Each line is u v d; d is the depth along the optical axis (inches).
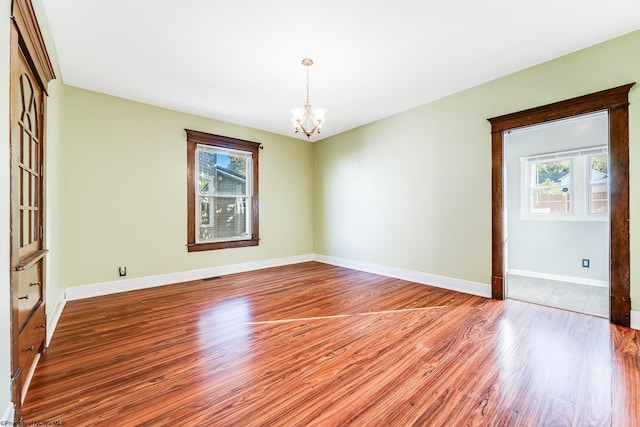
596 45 96.2
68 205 123.3
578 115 100.0
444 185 139.7
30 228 67.2
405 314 106.2
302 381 64.8
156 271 148.2
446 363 72.1
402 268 160.2
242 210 185.3
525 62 107.8
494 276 122.9
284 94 134.5
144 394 59.8
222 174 175.9
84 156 127.5
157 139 148.6
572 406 56.0
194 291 136.9
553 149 158.7
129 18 81.2
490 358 74.2
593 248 147.7
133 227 141.1
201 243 164.2
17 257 52.4
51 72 81.4
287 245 206.4
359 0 74.6
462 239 133.3
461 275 134.2
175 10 78.2
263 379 65.6
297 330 92.7
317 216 218.5
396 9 78.2
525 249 170.4
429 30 88.0
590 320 98.2
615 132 92.7
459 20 83.2
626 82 91.0
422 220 149.6
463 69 112.6
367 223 180.1
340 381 64.8
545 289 139.7
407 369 69.5
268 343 83.4
